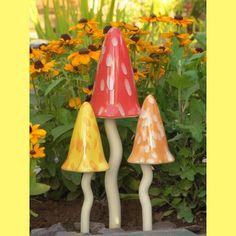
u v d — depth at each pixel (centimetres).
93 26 166
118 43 136
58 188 164
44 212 156
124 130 154
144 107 136
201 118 150
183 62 153
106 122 140
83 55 149
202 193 150
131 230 144
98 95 136
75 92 163
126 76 136
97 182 161
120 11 243
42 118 154
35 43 222
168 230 136
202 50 169
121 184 160
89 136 133
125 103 135
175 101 162
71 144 135
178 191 150
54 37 229
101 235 133
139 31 167
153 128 135
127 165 160
